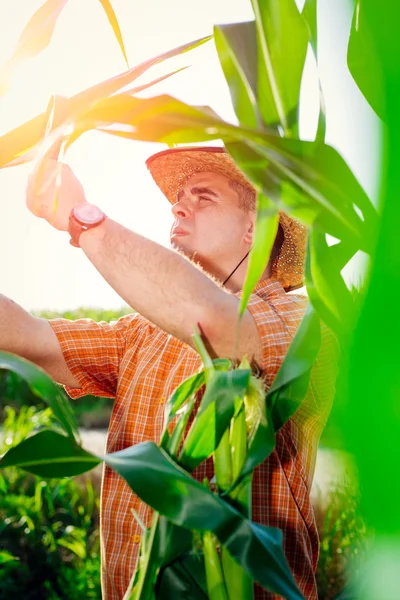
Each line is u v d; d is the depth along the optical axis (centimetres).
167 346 135
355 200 61
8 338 134
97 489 350
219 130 65
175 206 146
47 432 76
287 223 154
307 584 121
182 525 74
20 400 440
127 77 93
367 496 39
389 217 39
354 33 54
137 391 133
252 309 105
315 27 74
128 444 130
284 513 120
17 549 308
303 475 124
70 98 91
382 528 38
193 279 97
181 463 83
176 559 85
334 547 245
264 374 102
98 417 443
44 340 137
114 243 97
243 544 74
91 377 142
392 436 38
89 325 143
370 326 39
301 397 86
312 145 64
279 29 74
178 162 159
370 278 40
